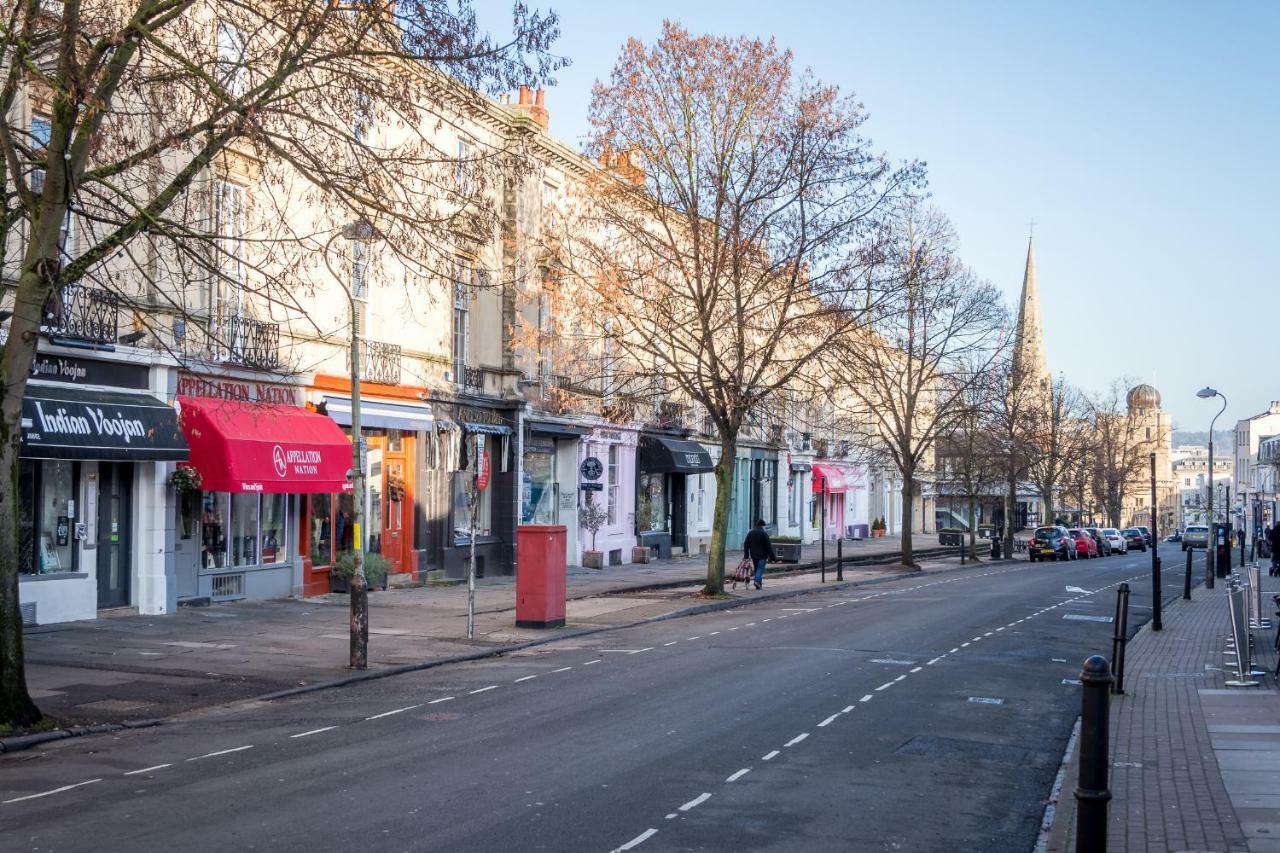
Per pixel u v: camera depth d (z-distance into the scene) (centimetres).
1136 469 8856
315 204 2395
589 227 2959
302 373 2431
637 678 1530
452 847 753
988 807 895
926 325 4434
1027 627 2216
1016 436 5388
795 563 4594
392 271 2764
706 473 4872
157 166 1409
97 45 1170
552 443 3706
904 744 1114
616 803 871
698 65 2780
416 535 2942
